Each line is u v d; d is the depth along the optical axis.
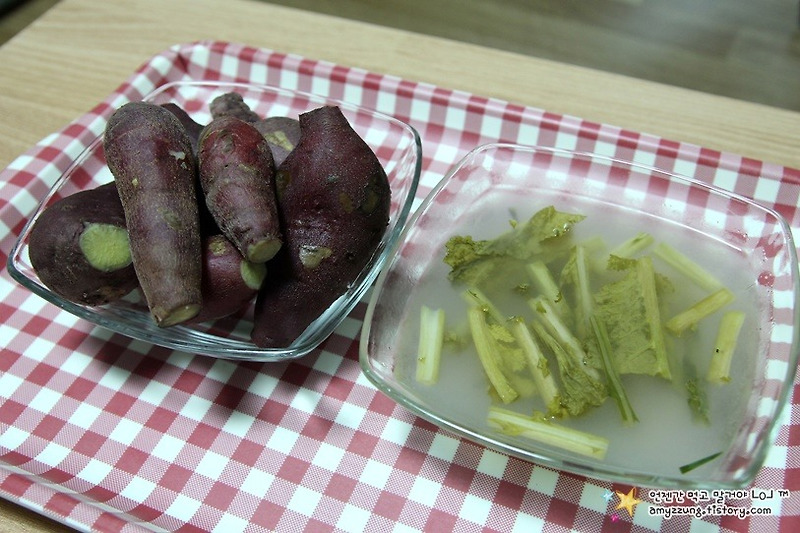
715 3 0.80
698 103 0.60
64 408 0.47
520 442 0.39
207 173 0.43
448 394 0.43
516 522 0.41
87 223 0.43
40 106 0.62
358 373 0.47
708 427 0.41
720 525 0.41
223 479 0.44
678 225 0.48
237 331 0.47
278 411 0.46
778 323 0.42
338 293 0.44
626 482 0.38
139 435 0.46
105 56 0.66
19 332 0.50
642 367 0.42
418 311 0.46
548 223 0.48
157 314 0.40
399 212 0.48
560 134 0.57
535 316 0.45
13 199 0.54
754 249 0.46
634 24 0.78
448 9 0.81
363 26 0.68
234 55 0.63
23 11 0.77
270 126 0.48
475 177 0.51
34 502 0.41
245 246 0.41
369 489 0.43
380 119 0.54
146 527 0.41
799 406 0.44
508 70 0.63
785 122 0.58
